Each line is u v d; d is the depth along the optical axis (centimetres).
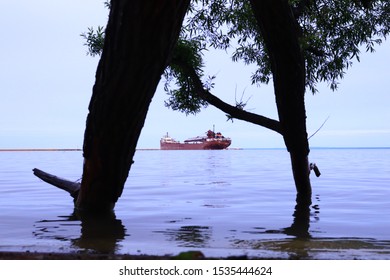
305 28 1925
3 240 966
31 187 2516
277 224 1240
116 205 1694
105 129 1187
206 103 2150
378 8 1978
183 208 1602
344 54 2011
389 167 5303
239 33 2030
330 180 3061
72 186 1608
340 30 1983
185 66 1908
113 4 959
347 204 1723
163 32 941
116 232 1093
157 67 1012
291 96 1608
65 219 1314
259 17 1456
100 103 1128
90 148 1255
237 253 772
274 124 1822
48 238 999
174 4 905
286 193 2156
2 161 8069
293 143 1775
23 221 1281
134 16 922
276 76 1587
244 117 1842
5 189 2384
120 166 1286
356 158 9981
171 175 3719
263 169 4800
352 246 889
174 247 866
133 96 1084
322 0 1920
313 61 2030
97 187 1338
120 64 1008
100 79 1085
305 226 1203
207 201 1839
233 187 2508
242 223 1259
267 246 886
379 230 1132
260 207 1638
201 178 3319
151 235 1048
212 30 1967
